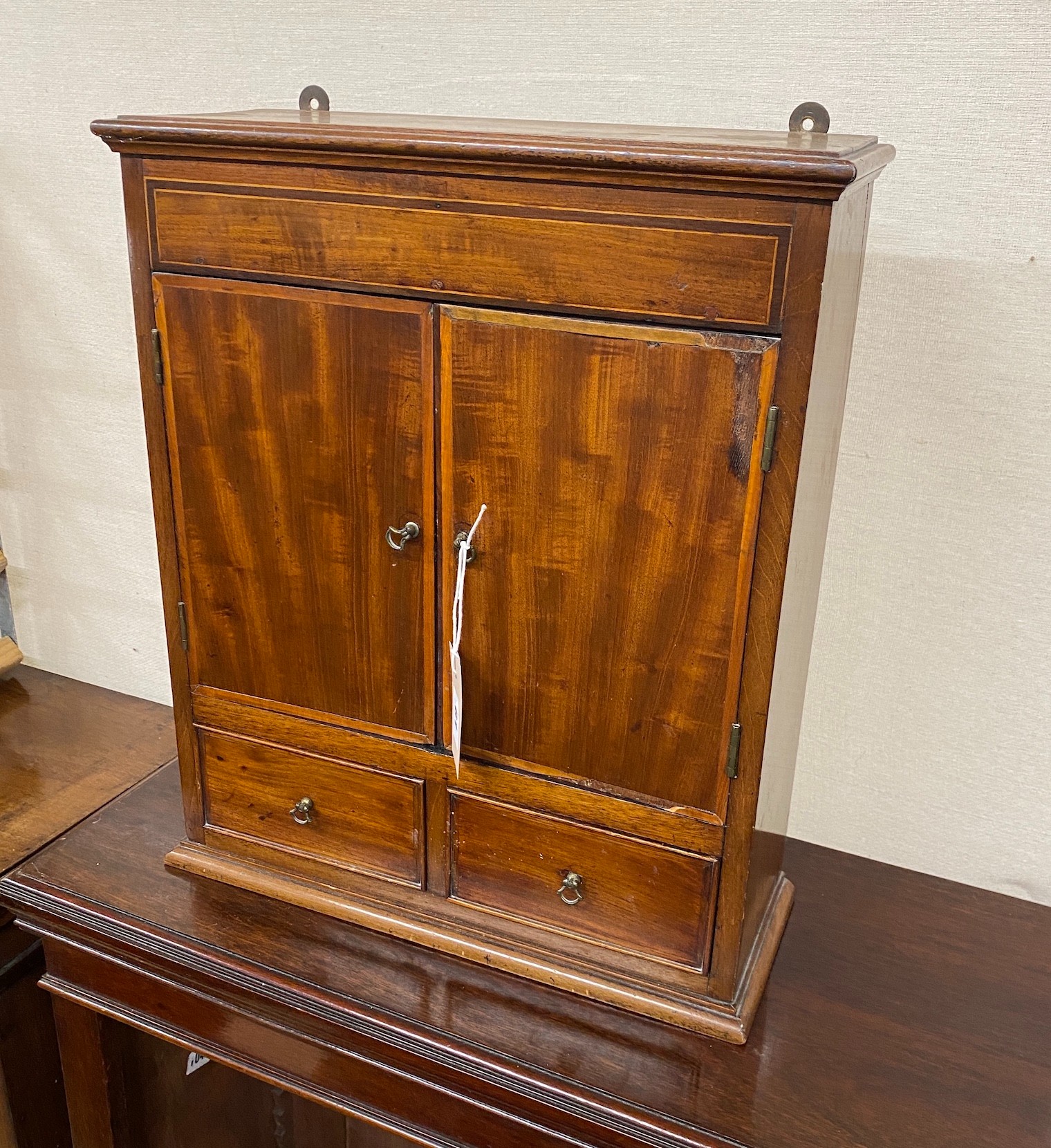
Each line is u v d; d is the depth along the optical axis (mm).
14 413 1661
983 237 1076
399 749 1096
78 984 1231
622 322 862
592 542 936
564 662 989
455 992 1071
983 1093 983
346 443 997
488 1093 1002
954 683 1238
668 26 1125
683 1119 944
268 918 1166
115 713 1643
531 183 850
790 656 1010
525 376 904
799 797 1369
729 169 779
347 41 1264
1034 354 1090
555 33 1173
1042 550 1148
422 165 872
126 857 1265
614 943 1067
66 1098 1372
